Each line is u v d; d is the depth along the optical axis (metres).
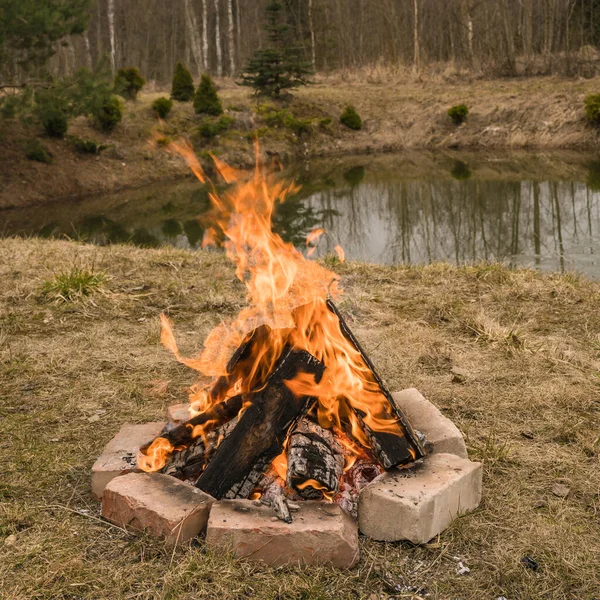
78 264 7.75
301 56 31.88
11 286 6.91
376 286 7.16
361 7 42.59
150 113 26.38
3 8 16.97
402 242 13.39
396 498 3.01
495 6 38.41
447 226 14.68
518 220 14.79
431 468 3.27
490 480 3.54
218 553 2.86
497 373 4.88
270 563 2.86
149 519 3.02
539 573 2.85
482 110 30.02
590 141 26.41
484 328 5.72
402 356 5.21
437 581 2.83
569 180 19.33
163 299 6.75
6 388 4.72
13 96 18.02
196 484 3.21
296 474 3.02
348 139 29.81
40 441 4.00
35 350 5.38
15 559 2.90
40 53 18.66
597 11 36.69
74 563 2.87
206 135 25.56
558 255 11.38
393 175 22.77
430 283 7.25
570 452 3.80
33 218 17.19
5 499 3.37
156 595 2.70
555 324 5.93
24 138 21.42
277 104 30.55
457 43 40.62
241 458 3.16
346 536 2.87
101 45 46.19
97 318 6.19
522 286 6.85
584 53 34.44
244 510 2.99
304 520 2.91
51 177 20.42
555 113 28.38
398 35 40.22
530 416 4.25
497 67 34.91
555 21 37.44
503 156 25.47
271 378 3.20
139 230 15.31
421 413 3.82
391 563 2.93
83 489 3.50
